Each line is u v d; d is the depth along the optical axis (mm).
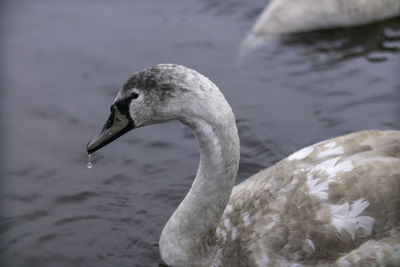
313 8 10609
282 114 8828
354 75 9516
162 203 7605
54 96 9523
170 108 5266
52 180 8062
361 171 5832
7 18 11305
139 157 8367
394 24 10680
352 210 5754
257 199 6145
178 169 8117
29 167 8273
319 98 9094
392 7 10719
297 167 6160
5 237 7195
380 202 5746
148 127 8922
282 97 9172
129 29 10906
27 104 9398
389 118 8547
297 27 10648
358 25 10727
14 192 7879
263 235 5949
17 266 6789
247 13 11234
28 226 7352
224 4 11492
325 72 9641
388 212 5742
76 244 7062
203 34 10680
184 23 11008
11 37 10820
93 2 11656
